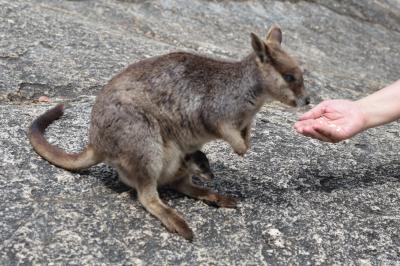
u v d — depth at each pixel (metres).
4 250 1.84
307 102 2.06
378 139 2.51
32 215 1.92
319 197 2.10
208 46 3.14
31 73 2.60
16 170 2.06
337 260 1.91
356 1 4.47
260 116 2.55
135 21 3.27
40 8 3.12
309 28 3.88
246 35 3.50
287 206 2.05
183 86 1.99
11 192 1.99
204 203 2.03
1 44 2.73
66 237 1.88
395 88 2.14
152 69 1.98
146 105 1.95
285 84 2.04
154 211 1.95
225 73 2.02
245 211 2.02
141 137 1.94
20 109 2.38
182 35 3.24
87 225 1.92
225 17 3.67
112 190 2.04
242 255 1.89
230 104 2.02
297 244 1.93
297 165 2.24
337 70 3.29
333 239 1.96
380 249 1.94
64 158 2.06
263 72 2.03
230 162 2.23
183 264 1.85
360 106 2.09
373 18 4.34
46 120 2.20
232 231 1.95
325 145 2.39
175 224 1.92
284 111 2.67
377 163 2.32
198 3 3.73
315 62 3.33
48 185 2.03
